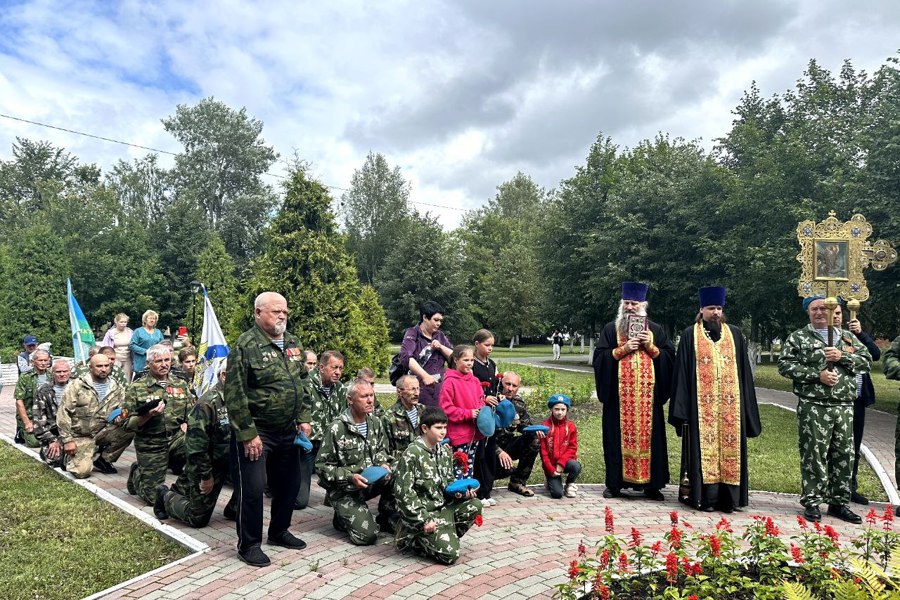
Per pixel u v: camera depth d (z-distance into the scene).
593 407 14.99
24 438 9.97
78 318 12.27
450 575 4.88
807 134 19.70
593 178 32.91
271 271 15.98
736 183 21.05
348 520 5.61
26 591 4.59
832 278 6.71
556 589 4.61
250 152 49.56
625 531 6.05
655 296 27.02
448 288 43.66
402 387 6.62
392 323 43.72
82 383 7.96
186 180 49.12
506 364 25.36
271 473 5.39
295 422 5.40
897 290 13.91
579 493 7.59
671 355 7.42
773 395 18.73
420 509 5.16
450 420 6.61
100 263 38.53
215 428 5.68
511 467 7.14
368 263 50.41
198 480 5.70
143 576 4.77
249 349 5.08
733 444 6.78
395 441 6.63
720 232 22.97
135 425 6.60
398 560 5.20
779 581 4.10
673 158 30.11
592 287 29.06
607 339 7.51
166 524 6.06
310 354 8.48
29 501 6.82
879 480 8.32
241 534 5.09
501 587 4.65
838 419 6.44
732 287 21.41
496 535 5.90
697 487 6.77
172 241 43.16
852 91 20.73
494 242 59.50
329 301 16.06
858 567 3.72
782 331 27.23
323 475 5.73
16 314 28.89
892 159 13.82
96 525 6.04
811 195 18.22
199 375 9.62
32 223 43.09
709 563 4.12
